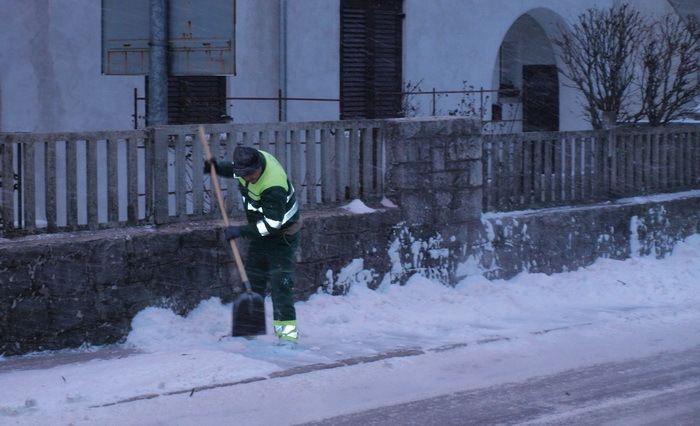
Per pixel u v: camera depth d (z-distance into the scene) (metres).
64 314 7.89
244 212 9.49
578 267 11.44
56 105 12.95
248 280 8.12
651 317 9.73
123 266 8.20
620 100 14.72
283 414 6.53
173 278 8.52
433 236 10.30
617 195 12.45
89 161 8.42
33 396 6.60
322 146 9.89
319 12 15.13
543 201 11.64
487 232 10.69
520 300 10.20
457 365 7.88
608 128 12.42
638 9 18.84
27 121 12.95
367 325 9.10
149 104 9.29
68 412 6.38
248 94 14.41
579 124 19.02
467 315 9.65
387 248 9.97
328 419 6.45
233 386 7.05
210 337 8.41
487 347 8.47
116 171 8.59
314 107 15.16
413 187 10.12
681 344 8.73
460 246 10.49
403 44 16.33
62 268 7.86
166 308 8.48
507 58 19.77
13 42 12.94
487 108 17.64
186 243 8.59
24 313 7.71
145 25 9.57
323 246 9.46
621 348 8.56
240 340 8.30
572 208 11.64
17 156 8.06
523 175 11.41
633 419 6.58
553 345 8.63
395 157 10.09
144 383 6.98
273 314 8.32
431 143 10.23
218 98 14.11
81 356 7.79
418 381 7.40
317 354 8.03
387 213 9.95
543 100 19.55
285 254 8.22
